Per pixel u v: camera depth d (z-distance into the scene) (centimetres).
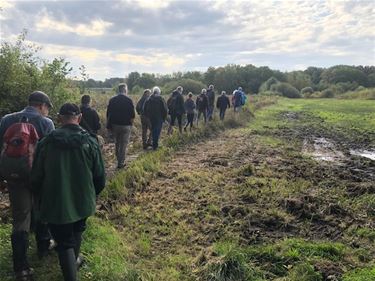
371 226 474
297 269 353
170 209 512
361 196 586
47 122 337
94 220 445
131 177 618
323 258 383
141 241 411
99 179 305
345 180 694
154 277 337
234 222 473
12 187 314
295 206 523
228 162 813
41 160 285
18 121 327
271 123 1588
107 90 1669
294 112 2223
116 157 761
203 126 1240
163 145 929
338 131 1394
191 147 975
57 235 291
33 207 332
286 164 815
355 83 6406
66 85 746
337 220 491
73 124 296
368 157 960
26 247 317
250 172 715
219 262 348
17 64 683
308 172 739
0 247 354
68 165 283
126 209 497
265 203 543
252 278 341
